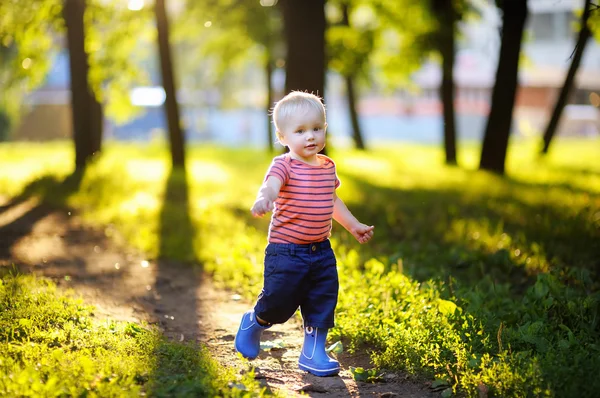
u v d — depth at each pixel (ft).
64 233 29.76
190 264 25.18
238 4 70.95
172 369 13.16
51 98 140.15
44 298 16.98
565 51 140.77
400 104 152.87
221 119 171.53
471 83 143.95
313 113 13.53
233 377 12.92
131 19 55.72
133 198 39.73
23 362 12.98
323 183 13.67
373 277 20.17
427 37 68.03
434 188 48.11
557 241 27.76
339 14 73.36
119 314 17.90
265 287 13.92
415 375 13.99
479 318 16.25
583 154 91.40
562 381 12.26
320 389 13.41
